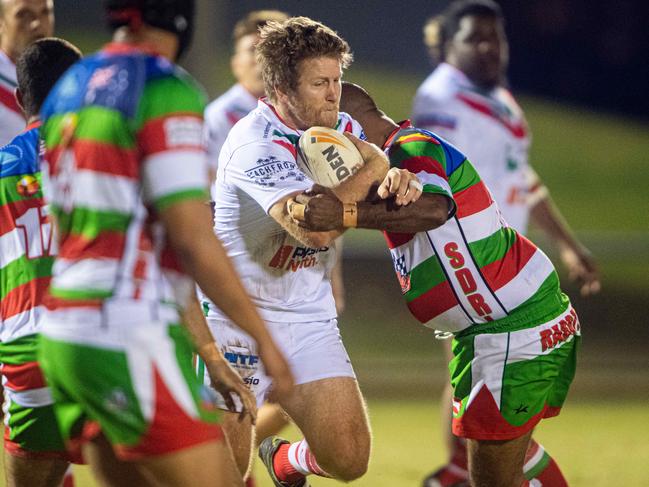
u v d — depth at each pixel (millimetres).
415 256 14773
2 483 20172
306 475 17031
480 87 23219
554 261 42906
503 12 87125
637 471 22266
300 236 13812
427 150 14367
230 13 84125
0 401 16609
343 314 39250
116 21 10945
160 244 10625
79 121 10531
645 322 39625
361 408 15070
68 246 10625
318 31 14195
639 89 87188
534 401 14852
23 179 13734
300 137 14266
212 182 23203
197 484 10602
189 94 10445
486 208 14680
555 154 79812
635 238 50438
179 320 10805
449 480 20125
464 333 15102
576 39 87062
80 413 11219
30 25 19141
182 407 10492
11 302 13875
